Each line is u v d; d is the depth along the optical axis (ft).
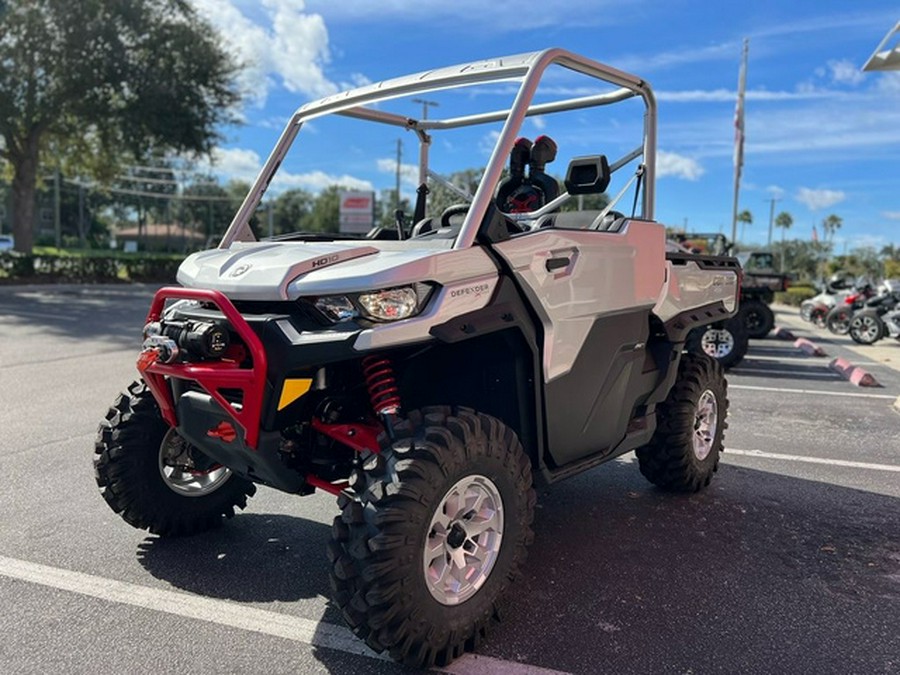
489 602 9.52
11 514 13.76
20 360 31.50
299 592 11.02
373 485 8.66
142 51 82.38
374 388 9.66
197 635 9.71
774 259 60.08
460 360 11.11
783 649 9.64
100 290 75.97
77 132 87.45
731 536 13.61
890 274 171.53
